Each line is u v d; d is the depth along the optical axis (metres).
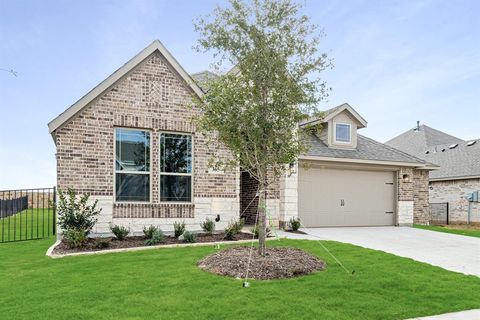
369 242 12.55
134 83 12.45
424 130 31.22
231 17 8.55
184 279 7.32
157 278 7.37
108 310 5.70
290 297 6.38
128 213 12.17
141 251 10.09
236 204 13.74
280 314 5.66
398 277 7.75
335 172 16.92
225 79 8.62
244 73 8.49
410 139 31.11
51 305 5.88
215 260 8.49
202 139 13.30
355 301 6.31
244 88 8.37
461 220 23.33
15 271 8.11
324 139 17.62
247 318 5.50
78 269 8.07
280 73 8.45
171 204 12.76
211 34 8.64
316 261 8.73
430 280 7.69
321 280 7.40
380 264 8.86
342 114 17.66
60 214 10.96
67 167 11.56
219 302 6.09
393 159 17.66
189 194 13.15
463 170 23.12
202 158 13.29
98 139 11.94
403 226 17.81
